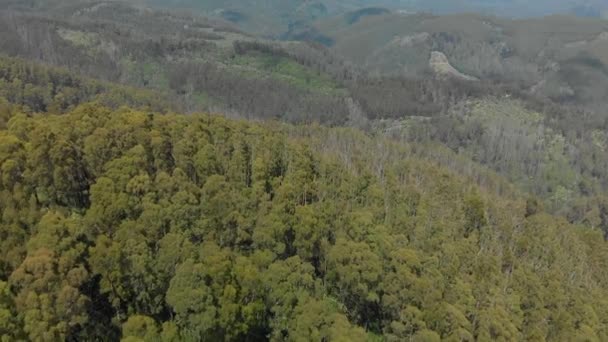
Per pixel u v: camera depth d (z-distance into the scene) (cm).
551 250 9944
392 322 7169
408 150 19925
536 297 8138
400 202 9888
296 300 6712
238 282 6425
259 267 7119
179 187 7612
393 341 7050
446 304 7075
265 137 10812
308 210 8056
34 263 5581
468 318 7262
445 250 8244
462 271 8194
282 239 7825
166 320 6600
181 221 7131
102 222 6831
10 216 6569
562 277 8894
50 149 7388
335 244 7869
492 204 12219
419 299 7175
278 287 6694
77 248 6175
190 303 5938
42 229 6125
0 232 6469
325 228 8212
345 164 12194
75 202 7738
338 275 7669
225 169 9262
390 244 7844
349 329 6419
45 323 5316
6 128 9044
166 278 6481
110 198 6944
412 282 7225
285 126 19925
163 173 7662
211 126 10194
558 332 7906
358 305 7744
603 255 11019
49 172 7344
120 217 6988
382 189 10181
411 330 6969
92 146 7994
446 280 7700
